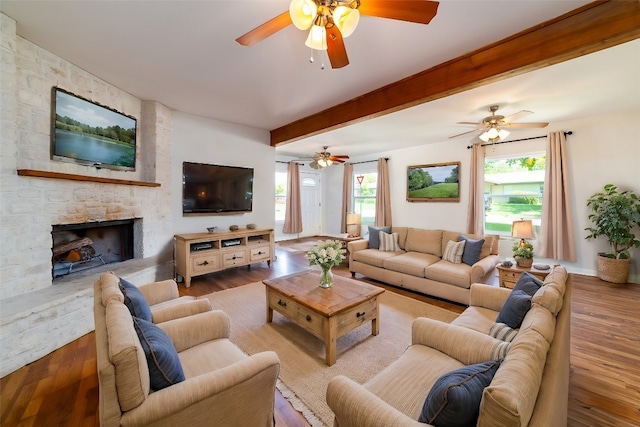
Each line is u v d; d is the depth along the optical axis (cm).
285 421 153
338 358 210
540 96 320
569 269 432
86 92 271
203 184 422
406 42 215
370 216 738
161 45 225
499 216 516
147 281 317
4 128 200
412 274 354
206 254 388
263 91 316
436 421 82
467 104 345
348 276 437
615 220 364
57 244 280
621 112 387
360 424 92
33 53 224
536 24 194
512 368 80
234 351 154
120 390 87
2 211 202
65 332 222
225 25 199
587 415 155
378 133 496
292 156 753
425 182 599
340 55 184
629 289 355
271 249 478
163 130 369
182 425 96
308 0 142
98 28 204
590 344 228
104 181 280
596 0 173
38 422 146
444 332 150
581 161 420
